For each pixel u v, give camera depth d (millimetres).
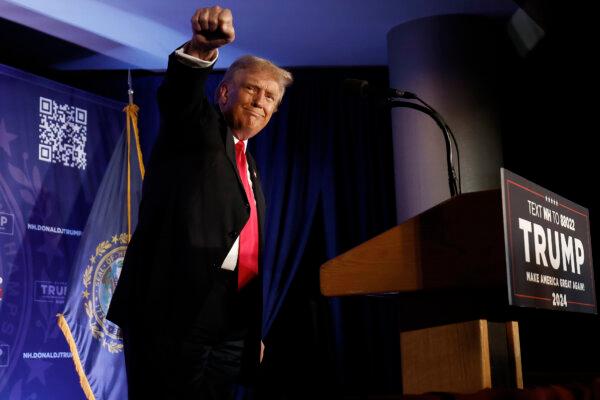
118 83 5477
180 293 1622
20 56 5426
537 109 5348
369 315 5141
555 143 5273
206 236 1654
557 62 5164
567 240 1651
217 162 1701
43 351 4211
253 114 1856
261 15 4898
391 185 5383
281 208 5285
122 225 4543
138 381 1626
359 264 1475
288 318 5172
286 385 4891
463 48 4875
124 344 1675
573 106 5227
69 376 4293
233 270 1771
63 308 4328
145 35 5176
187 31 5113
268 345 5020
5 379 4039
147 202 1714
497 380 1590
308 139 5438
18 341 4125
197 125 1691
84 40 5223
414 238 1438
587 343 4949
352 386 5027
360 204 5332
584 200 5125
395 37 5062
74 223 4496
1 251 4145
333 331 5086
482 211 1387
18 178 4309
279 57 5531
